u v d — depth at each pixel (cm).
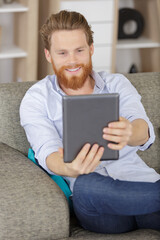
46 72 362
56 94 186
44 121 182
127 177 174
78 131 141
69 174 158
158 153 207
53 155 167
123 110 176
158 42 387
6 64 400
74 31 175
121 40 394
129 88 187
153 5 382
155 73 216
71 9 354
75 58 177
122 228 162
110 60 375
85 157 144
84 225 166
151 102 207
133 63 425
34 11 342
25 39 354
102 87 188
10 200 152
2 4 357
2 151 185
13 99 196
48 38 181
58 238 157
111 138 141
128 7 416
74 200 160
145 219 162
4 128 194
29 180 162
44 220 154
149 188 152
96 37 367
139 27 397
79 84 181
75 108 139
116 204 152
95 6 359
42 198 155
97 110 140
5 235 150
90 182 155
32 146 180
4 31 387
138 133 160
